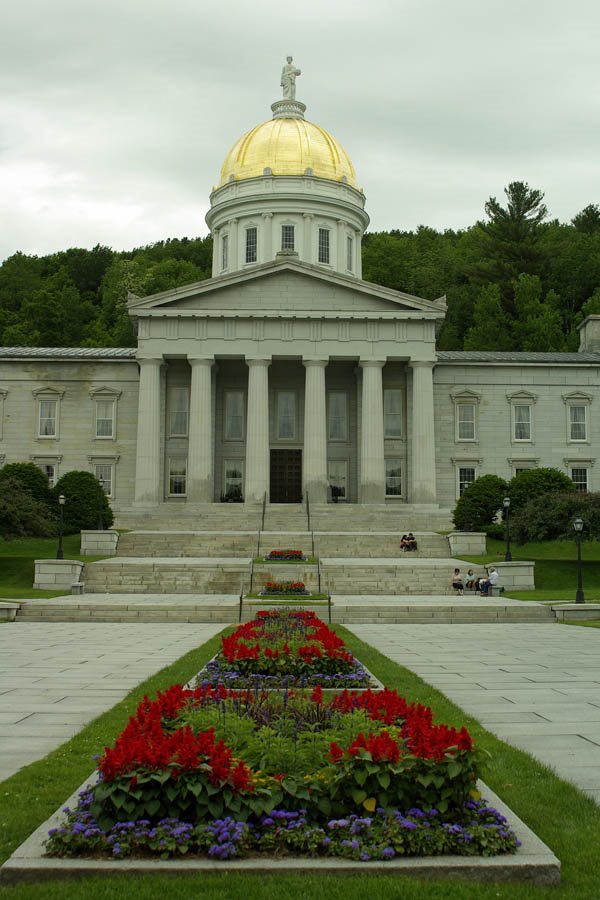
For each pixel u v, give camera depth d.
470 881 7.38
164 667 19.03
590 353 77.31
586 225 128.00
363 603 34.50
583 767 10.79
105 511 58.12
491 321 99.56
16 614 32.03
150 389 65.50
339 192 81.81
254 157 82.19
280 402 72.88
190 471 64.94
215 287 66.31
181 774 8.09
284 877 7.37
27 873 7.34
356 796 8.11
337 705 11.36
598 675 18.19
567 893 7.16
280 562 44.34
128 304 65.88
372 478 65.06
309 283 67.00
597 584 42.84
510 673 18.47
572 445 72.38
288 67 89.38
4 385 72.06
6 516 45.34
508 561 43.12
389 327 66.62
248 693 11.70
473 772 8.27
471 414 72.38
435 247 135.62
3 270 145.88
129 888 7.10
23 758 11.17
